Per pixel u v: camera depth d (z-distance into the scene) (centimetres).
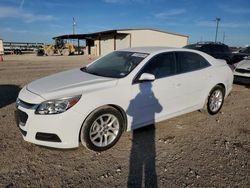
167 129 465
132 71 400
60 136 332
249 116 564
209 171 328
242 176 319
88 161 343
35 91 361
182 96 467
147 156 361
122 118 386
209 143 412
